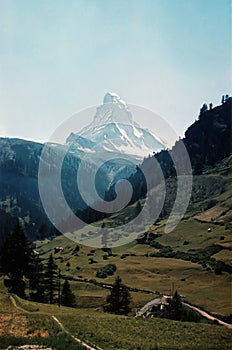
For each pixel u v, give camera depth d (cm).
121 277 15925
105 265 17512
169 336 6894
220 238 19950
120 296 10862
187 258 18188
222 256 17400
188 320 9894
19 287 11938
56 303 11769
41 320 7381
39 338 6128
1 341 5950
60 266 18662
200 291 13350
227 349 6219
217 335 7044
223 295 12569
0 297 9838
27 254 12400
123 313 10750
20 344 5831
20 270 12256
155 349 5950
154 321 7900
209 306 11350
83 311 9212
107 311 10919
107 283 14962
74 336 6384
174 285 14525
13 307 8844
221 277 14988
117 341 6241
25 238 12544
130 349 5869
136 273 16375
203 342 6606
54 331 6638
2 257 12444
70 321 7381
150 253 19738
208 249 18775
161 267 16775
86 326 7050
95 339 6284
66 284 11669
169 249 19875
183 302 11844
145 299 12388
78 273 16962
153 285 14588
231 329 7569
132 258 18825
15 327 6919
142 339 6594
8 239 12588
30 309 8712
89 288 14288
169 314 10000
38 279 12100
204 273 15575
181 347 6216
